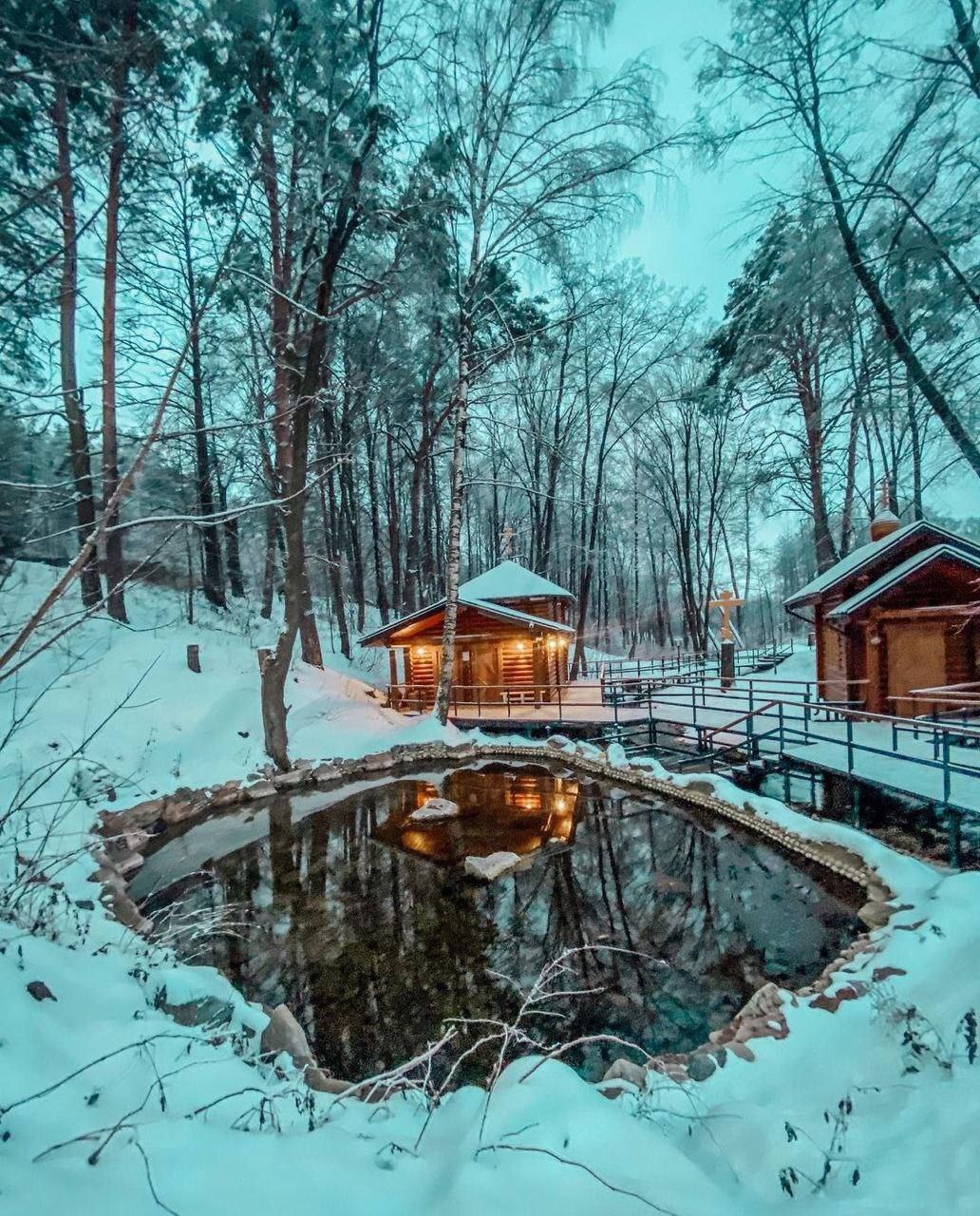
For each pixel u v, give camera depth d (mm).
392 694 17328
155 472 7758
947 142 5105
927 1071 3000
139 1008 3508
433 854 8141
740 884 6680
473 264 14305
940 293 5168
